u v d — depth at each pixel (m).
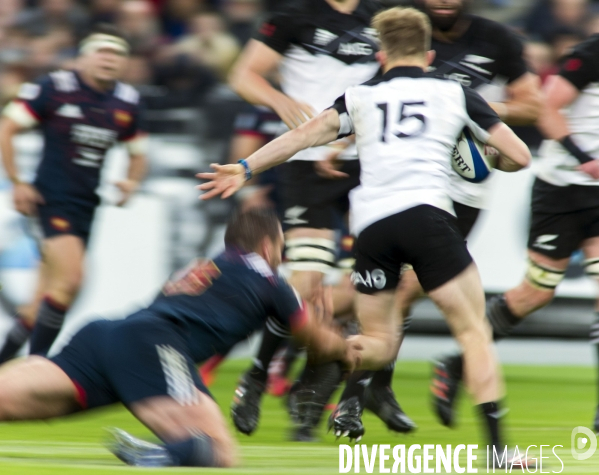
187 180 29.66
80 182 23.91
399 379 29.20
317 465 13.86
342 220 22.67
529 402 25.08
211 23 30.66
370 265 14.83
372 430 20.12
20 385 13.25
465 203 18.94
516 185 30.59
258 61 20.14
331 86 20.22
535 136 30.34
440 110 14.43
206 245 29.66
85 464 13.06
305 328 13.50
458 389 19.97
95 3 31.75
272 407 24.33
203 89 29.84
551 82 20.56
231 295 13.19
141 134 25.17
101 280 29.06
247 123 27.22
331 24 20.17
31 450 15.21
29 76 29.48
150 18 31.50
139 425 19.94
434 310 32.31
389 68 15.05
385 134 14.51
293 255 20.05
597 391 27.45
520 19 32.88
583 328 32.34
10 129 23.56
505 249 30.55
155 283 29.44
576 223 21.17
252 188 28.61
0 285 26.08
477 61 19.52
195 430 12.77
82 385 13.30
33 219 24.23
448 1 18.89
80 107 23.83
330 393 16.73
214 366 25.97
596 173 20.23
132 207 29.25
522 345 32.78
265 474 12.04
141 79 30.00
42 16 30.92
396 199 14.23
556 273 21.55
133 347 12.83
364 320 15.22
